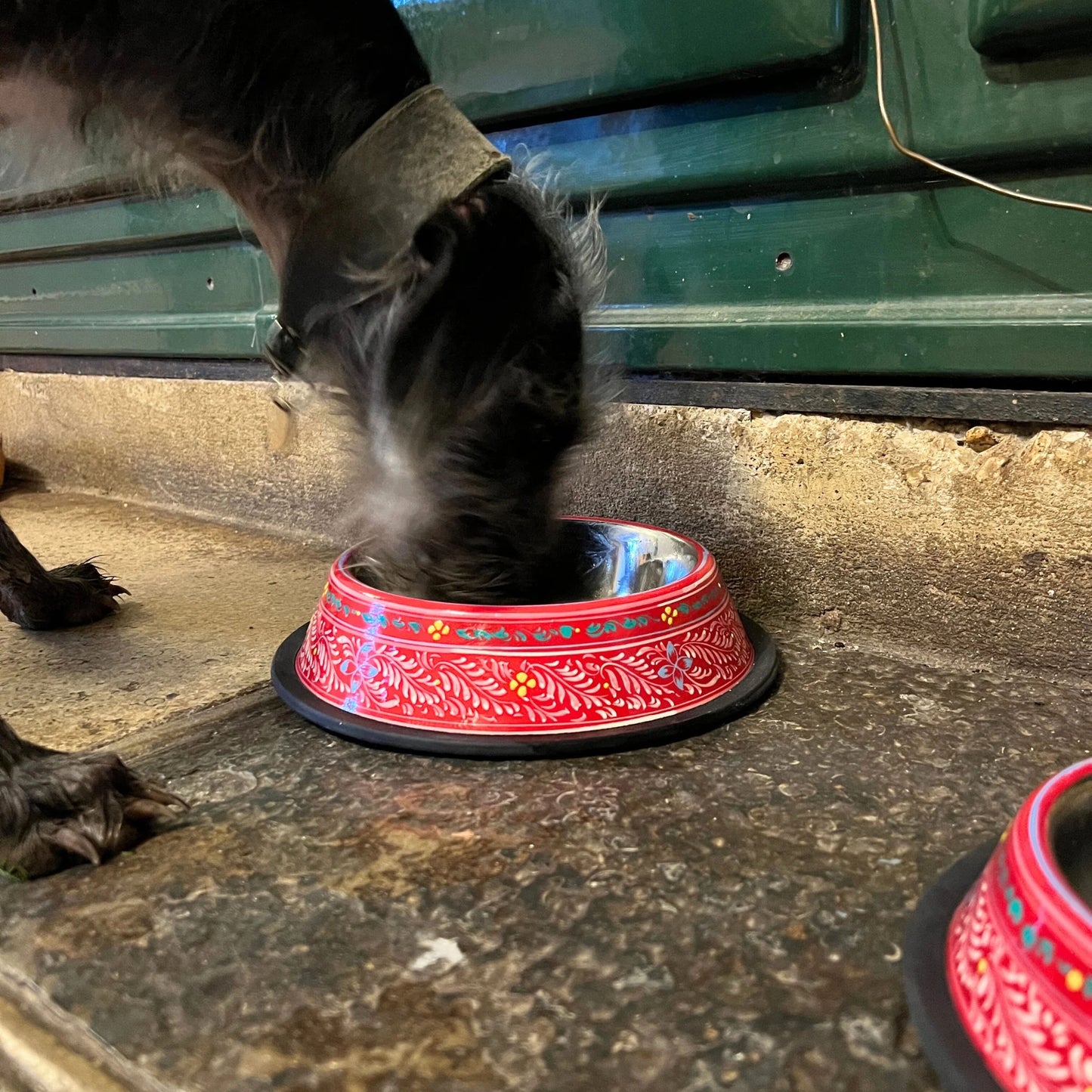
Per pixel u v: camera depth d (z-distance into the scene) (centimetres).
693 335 135
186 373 212
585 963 69
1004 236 113
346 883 79
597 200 137
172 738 107
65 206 208
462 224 83
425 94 84
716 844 83
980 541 119
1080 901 54
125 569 180
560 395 92
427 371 89
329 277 87
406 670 101
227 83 85
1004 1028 55
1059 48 104
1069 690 114
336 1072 60
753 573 139
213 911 76
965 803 89
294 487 198
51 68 87
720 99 126
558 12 129
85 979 69
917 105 113
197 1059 61
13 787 82
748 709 109
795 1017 63
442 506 99
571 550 128
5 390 265
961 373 117
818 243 126
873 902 75
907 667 123
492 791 92
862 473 126
